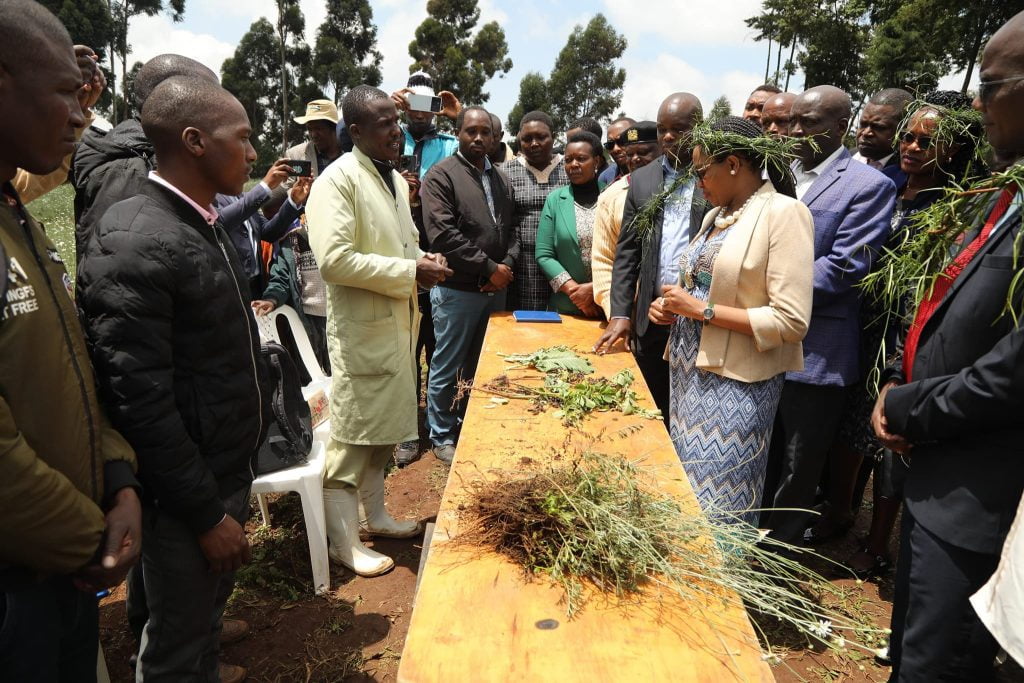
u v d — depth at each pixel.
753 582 1.45
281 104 43.72
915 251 1.95
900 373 2.08
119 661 2.60
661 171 3.34
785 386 3.00
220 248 1.83
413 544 3.49
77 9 33.91
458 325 4.38
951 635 1.69
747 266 2.31
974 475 1.62
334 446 3.14
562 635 1.26
